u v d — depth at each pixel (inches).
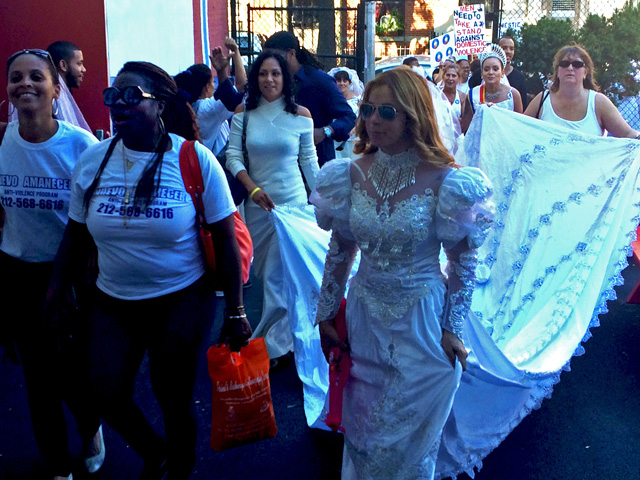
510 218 196.1
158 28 318.0
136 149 120.0
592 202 190.4
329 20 487.2
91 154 122.1
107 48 252.5
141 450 125.6
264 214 195.3
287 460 154.0
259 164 193.9
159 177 118.5
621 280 182.5
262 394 129.3
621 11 489.1
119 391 120.8
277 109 194.5
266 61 191.0
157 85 119.6
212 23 449.1
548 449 157.9
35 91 128.9
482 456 139.8
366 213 113.0
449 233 108.8
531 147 199.5
